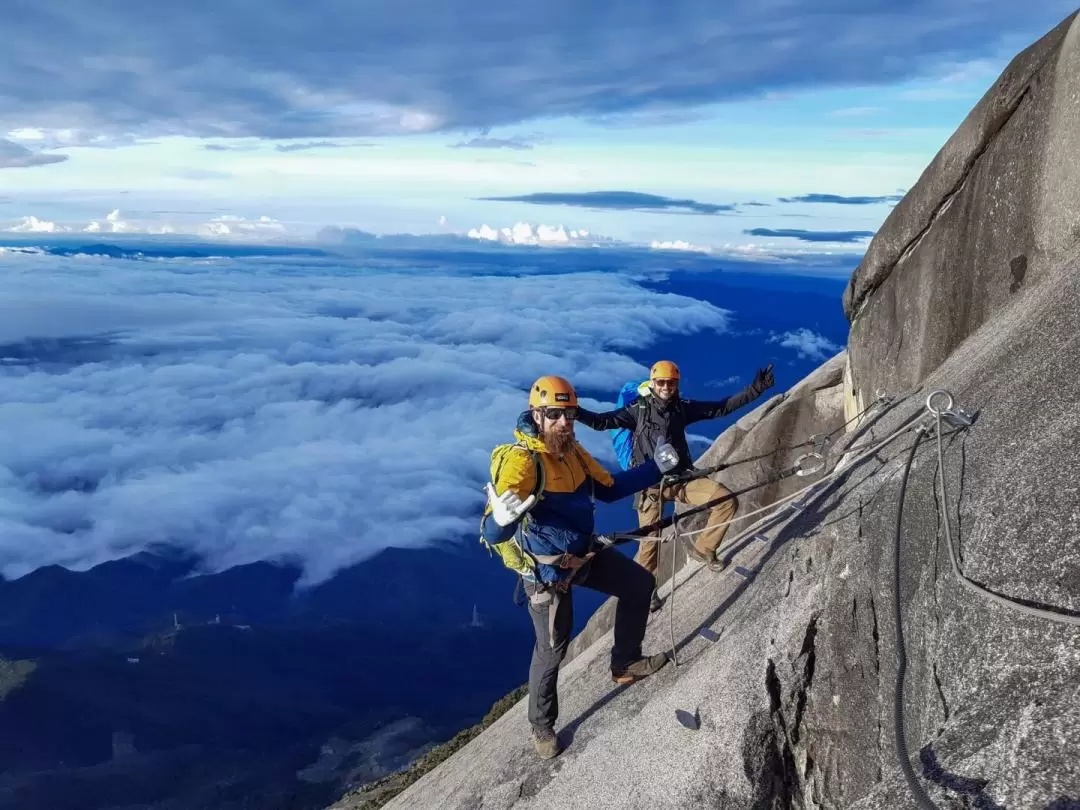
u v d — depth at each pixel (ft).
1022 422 10.43
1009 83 18.24
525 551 14.78
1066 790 6.04
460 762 25.03
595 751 16.42
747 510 37.65
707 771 13.30
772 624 14.51
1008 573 8.42
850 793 11.32
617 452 21.62
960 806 6.64
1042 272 16.49
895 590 10.36
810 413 37.32
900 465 13.73
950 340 21.18
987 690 7.76
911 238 23.72
